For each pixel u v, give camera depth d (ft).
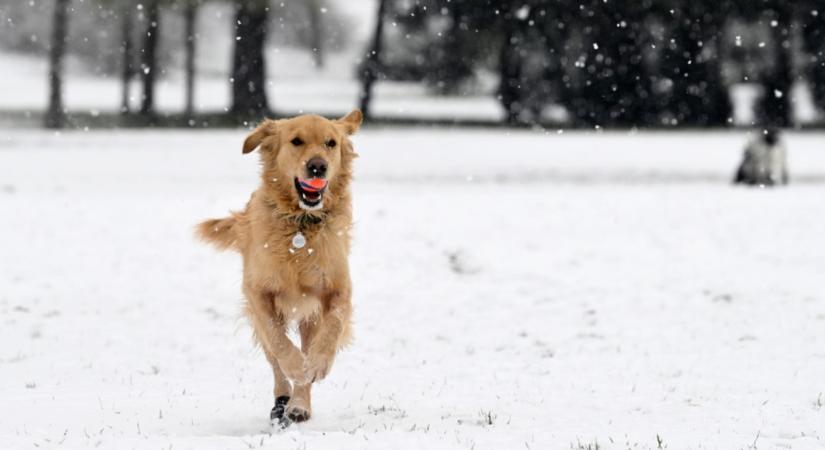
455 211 65.51
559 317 39.60
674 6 165.48
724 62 178.19
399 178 96.58
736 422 24.14
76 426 23.76
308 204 23.04
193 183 86.33
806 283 44.01
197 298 42.34
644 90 177.58
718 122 180.65
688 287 44.06
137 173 94.79
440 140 139.44
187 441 21.26
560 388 28.81
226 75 266.98
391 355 33.65
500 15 167.63
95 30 226.79
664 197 75.46
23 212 62.80
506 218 62.80
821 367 30.86
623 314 39.78
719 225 60.39
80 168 98.12
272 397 27.58
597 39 171.42
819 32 171.01
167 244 53.47
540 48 173.58
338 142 24.38
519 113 178.70
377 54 168.55
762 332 36.06
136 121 158.51
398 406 26.37
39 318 38.32
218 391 28.32
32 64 255.29
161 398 27.22
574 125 178.81
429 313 40.34
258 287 24.17
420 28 171.94
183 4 151.53
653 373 30.63
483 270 47.80
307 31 269.23
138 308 40.47
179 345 34.63
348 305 24.48
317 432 22.18
